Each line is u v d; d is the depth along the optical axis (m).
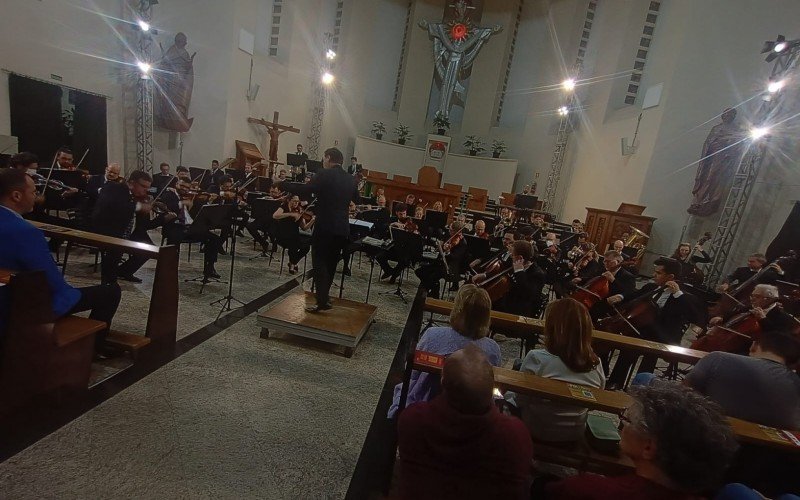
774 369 1.83
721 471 0.98
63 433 2.13
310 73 14.21
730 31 8.59
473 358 1.16
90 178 5.50
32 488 1.79
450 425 1.10
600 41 12.95
